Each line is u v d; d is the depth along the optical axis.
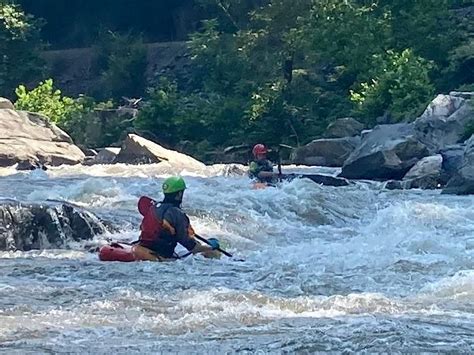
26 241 11.20
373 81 31.88
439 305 7.40
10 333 6.29
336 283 8.50
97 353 5.73
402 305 7.37
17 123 26.92
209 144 35.81
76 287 8.21
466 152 18.39
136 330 6.40
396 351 5.73
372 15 35.38
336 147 27.12
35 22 45.97
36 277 8.84
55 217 11.49
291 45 36.72
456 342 5.99
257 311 7.09
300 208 14.67
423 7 34.91
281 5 37.50
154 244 10.27
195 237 11.01
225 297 7.70
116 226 12.18
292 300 7.57
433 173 19.67
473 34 34.44
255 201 14.88
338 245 11.32
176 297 7.71
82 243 11.52
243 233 12.89
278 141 34.59
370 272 9.13
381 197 16.89
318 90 35.97
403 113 29.38
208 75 42.81
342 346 5.85
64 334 6.27
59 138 27.61
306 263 9.87
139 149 25.23
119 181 17.94
